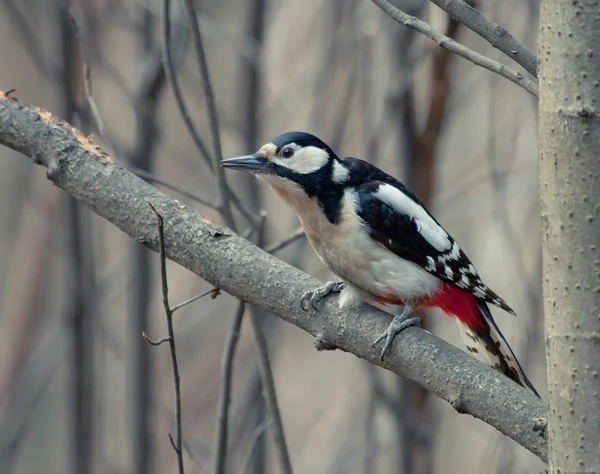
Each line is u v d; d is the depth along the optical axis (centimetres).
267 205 1561
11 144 701
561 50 468
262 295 666
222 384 772
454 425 1442
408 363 625
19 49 1883
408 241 793
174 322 1500
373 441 1084
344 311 661
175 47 1041
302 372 1806
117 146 1156
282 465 755
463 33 1010
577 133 465
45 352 1585
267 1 1323
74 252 1205
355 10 1195
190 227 668
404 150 1036
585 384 469
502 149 1314
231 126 1140
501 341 805
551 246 478
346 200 796
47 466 1766
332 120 1246
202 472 823
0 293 1870
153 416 1141
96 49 1095
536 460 1127
